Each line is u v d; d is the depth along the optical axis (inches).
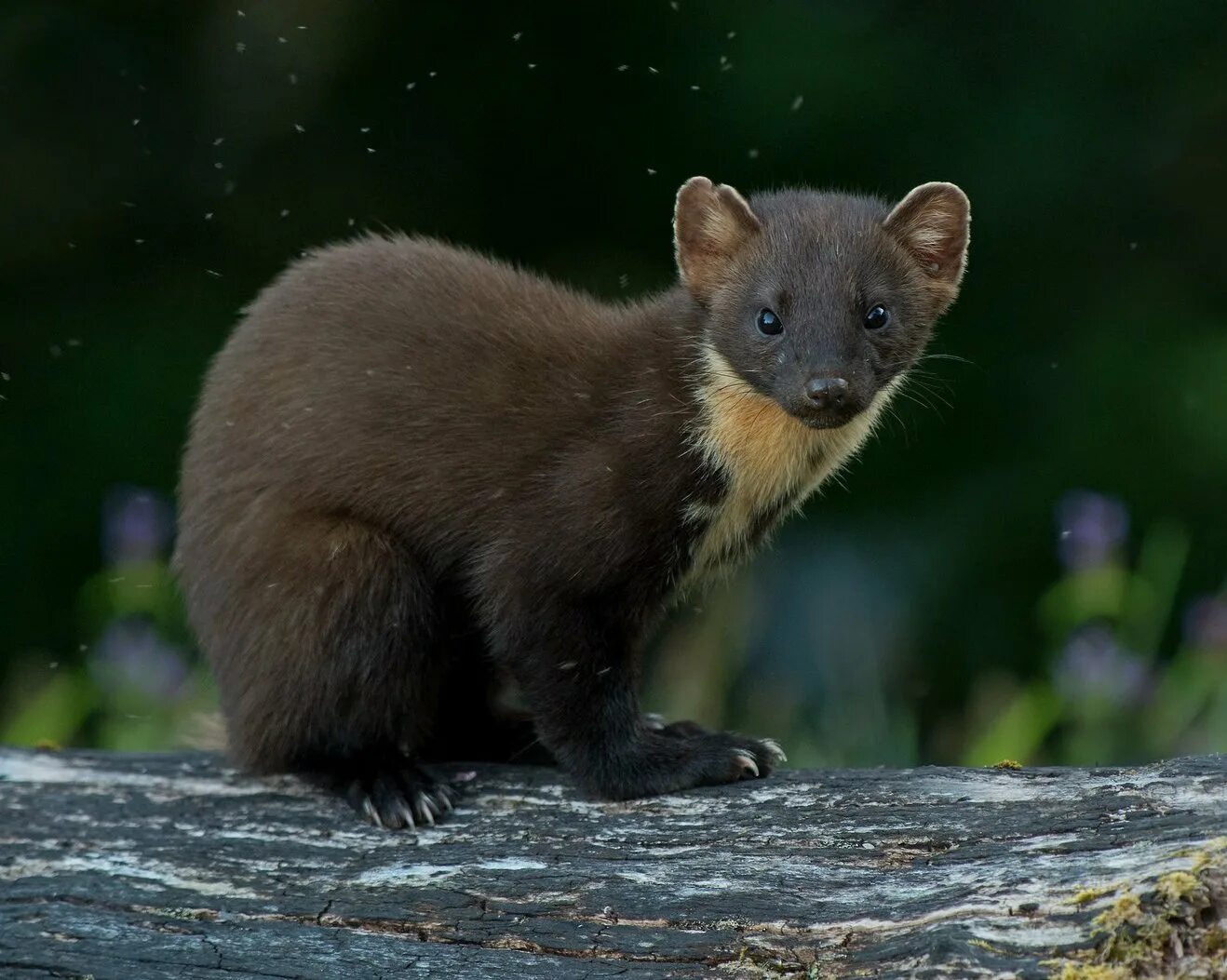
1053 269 699.4
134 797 362.9
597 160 697.6
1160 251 699.4
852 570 678.5
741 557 388.8
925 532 682.2
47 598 662.5
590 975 294.0
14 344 676.7
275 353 380.2
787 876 307.6
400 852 334.3
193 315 683.4
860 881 302.4
